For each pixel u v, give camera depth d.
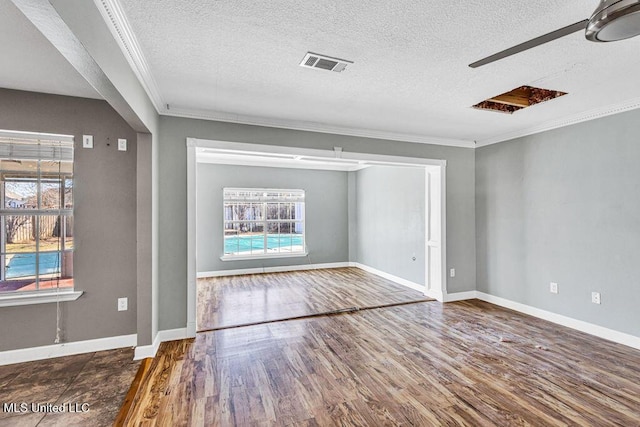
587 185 3.39
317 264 7.28
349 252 7.60
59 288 2.88
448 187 4.65
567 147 3.59
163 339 3.23
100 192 2.98
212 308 4.30
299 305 4.44
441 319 3.85
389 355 2.88
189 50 2.14
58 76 2.51
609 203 3.20
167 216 3.27
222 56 2.23
